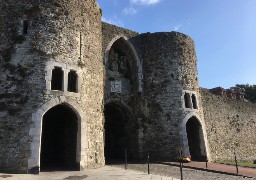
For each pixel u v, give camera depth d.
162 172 11.59
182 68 18.47
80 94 12.15
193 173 11.79
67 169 11.54
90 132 12.20
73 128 12.28
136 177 9.76
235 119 24.17
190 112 17.67
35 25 11.95
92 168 11.87
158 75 18.30
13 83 11.16
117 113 19.27
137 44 19.22
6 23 12.07
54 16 12.35
